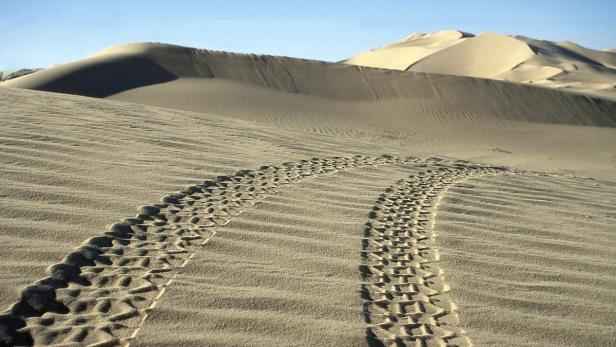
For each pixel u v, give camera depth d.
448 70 82.06
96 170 4.93
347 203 5.18
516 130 27.38
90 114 8.05
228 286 3.07
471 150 21.97
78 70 30.06
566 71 65.62
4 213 3.56
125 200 4.25
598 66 74.69
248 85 30.89
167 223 3.94
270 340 2.59
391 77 32.53
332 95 30.73
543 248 4.51
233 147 7.30
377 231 4.45
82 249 3.24
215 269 3.26
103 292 2.83
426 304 3.21
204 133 8.12
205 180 5.23
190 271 3.19
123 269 3.11
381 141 22.80
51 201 3.94
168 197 4.50
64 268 2.98
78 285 2.86
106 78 29.89
